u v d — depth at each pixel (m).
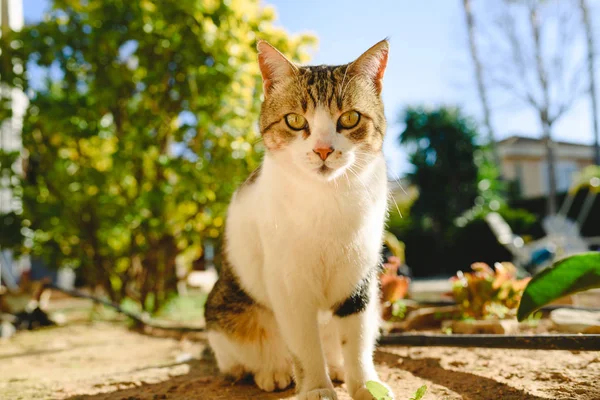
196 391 0.53
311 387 0.45
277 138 0.48
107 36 1.08
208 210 1.21
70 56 1.15
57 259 1.25
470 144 3.26
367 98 0.49
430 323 0.80
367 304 0.47
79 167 1.19
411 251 3.08
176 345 0.86
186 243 1.25
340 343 0.48
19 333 1.08
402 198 3.81
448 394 0.46
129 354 0.80
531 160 5.54
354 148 0.47
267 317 0.52
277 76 0.50
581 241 1.76
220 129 1.13
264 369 0.53
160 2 1.04
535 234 2.79
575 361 0.53
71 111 1.10
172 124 1.16
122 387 0.56
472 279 0.78
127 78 1.15
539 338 0.48
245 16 1.09
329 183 0.44
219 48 1.06
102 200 1.13
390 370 0.57
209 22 1.07
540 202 3.49
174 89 1.14
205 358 0.71
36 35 1.13
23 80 1.14
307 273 0.45
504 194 4.27
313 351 0.45
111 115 1.21
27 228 1.22
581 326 0.65
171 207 1.14
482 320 0.73
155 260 1.21
